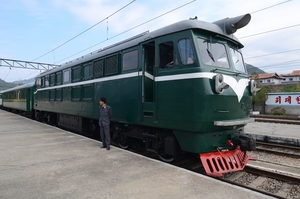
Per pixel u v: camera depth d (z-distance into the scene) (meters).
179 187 4.28
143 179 4.66
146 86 6.68
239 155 6.04
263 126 13.95
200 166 6.53
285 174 5.92
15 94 25.22
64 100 12.00
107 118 7.20
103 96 8.38
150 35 6.43
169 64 5.94
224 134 5.86
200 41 5.51
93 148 7.27
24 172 5.05
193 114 5.17
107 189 4.18
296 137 9.88
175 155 6.04
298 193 4.95
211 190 4.15
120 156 6.33
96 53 9.35
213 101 5.24
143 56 6.66
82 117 10.52
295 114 24.28
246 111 6.47
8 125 12.89
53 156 6.32
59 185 4.36
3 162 5.76
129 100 7.07
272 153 8.23
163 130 6.40
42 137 9.11
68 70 11.62
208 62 5.46
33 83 18.83
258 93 26.59
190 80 5.26
